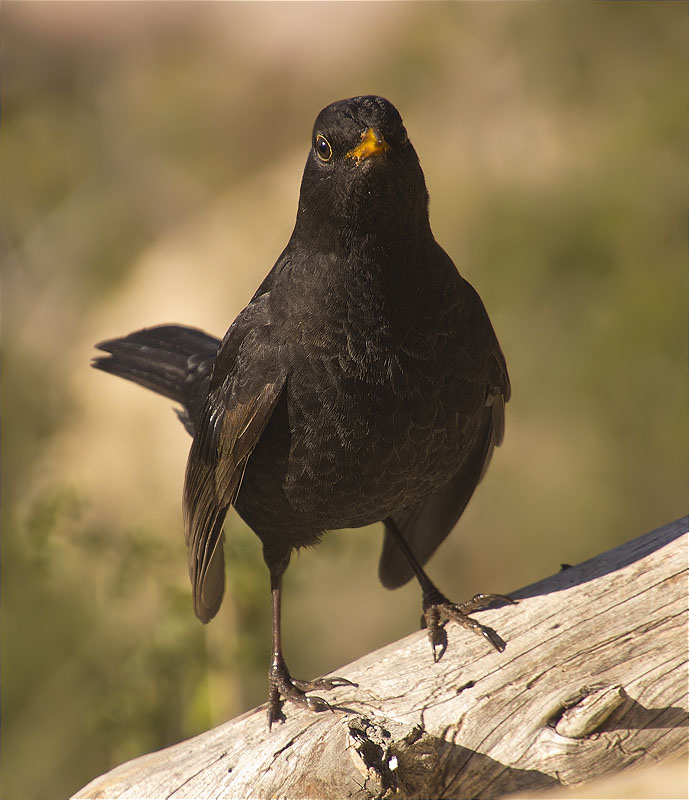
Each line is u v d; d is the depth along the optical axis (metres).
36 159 15.71
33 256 14.98
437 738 6.31
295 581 10.60
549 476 12.98
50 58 16.50
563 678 6.42
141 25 17.06
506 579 12.83
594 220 13.22
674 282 12.98
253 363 6.58
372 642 12.37
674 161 13.45
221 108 16.20
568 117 14.06
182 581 10.56
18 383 13.19
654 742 6.34
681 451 12.89
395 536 7.96
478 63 14.82
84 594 11.42
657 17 14.33
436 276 6.39
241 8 17.08
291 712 6.64
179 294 13.89
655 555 6.73
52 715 11.33
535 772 6.35
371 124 5.98
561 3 14.64
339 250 6.29
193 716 10.05
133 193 15.61
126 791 6.44
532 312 13.08
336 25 16.14
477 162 13.88
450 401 6.59
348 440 6.51
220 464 6.95
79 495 11.27
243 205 14.92
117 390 12.80
